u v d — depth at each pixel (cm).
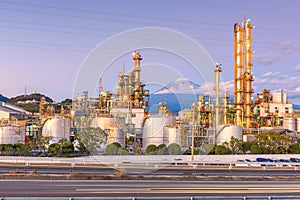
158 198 1565
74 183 2156
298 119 8469
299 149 5531
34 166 3156
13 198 1504
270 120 8650
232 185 2312
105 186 2069
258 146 5369
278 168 3819
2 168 2952
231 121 7356
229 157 4522
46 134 5825
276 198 1686
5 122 6047
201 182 2395
